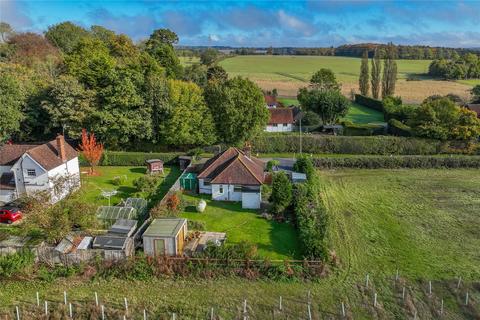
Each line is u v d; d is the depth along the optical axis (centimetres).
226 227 4534
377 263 3794
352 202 5334
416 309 3133
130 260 3647
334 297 3288
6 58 10269
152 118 7306
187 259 3641
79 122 6981
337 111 9869
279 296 3300
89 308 3164
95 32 14550
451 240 4269
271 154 7725
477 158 6788
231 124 7219
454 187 5891
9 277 3538
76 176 5656
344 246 4109
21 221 4397
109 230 4025
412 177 6384
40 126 7656
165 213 4566
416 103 12375
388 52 12862
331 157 7006
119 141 7331
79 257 3688
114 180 5972
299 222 4356
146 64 8944
